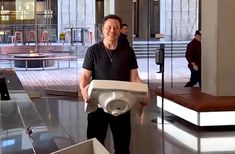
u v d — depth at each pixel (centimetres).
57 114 726
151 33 1268
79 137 563
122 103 230
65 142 524
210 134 594
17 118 277
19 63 1313
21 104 328
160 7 1254
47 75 1248
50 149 219
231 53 658
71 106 807
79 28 1211
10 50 1320
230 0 650
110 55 333
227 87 663
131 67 339
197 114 617
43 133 246
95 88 226
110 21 327
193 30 1171
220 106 612
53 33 1330
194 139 570
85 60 337
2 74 643
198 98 653
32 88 1020
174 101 696
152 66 1244
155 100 866
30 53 1317
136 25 1323
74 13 1471
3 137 227
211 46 675
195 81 927
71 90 952
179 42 1194
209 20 677
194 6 1159
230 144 544
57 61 1259
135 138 579
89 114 345
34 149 214
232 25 654
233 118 620
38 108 776
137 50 1302
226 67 660
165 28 1230
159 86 1044
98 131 346
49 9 1438
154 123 667
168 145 543
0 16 1370
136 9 1324
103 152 176
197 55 915
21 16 1391
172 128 635
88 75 335
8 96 466
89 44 1138
